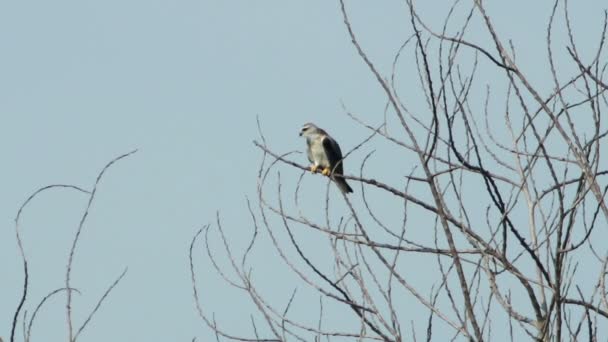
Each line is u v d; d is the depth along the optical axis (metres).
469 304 10.13
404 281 11.27
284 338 11.61
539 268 11.19
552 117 10.92
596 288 10.95
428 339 10.95
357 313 11.36
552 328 10.83
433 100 11.28
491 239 11.65
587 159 11.00
